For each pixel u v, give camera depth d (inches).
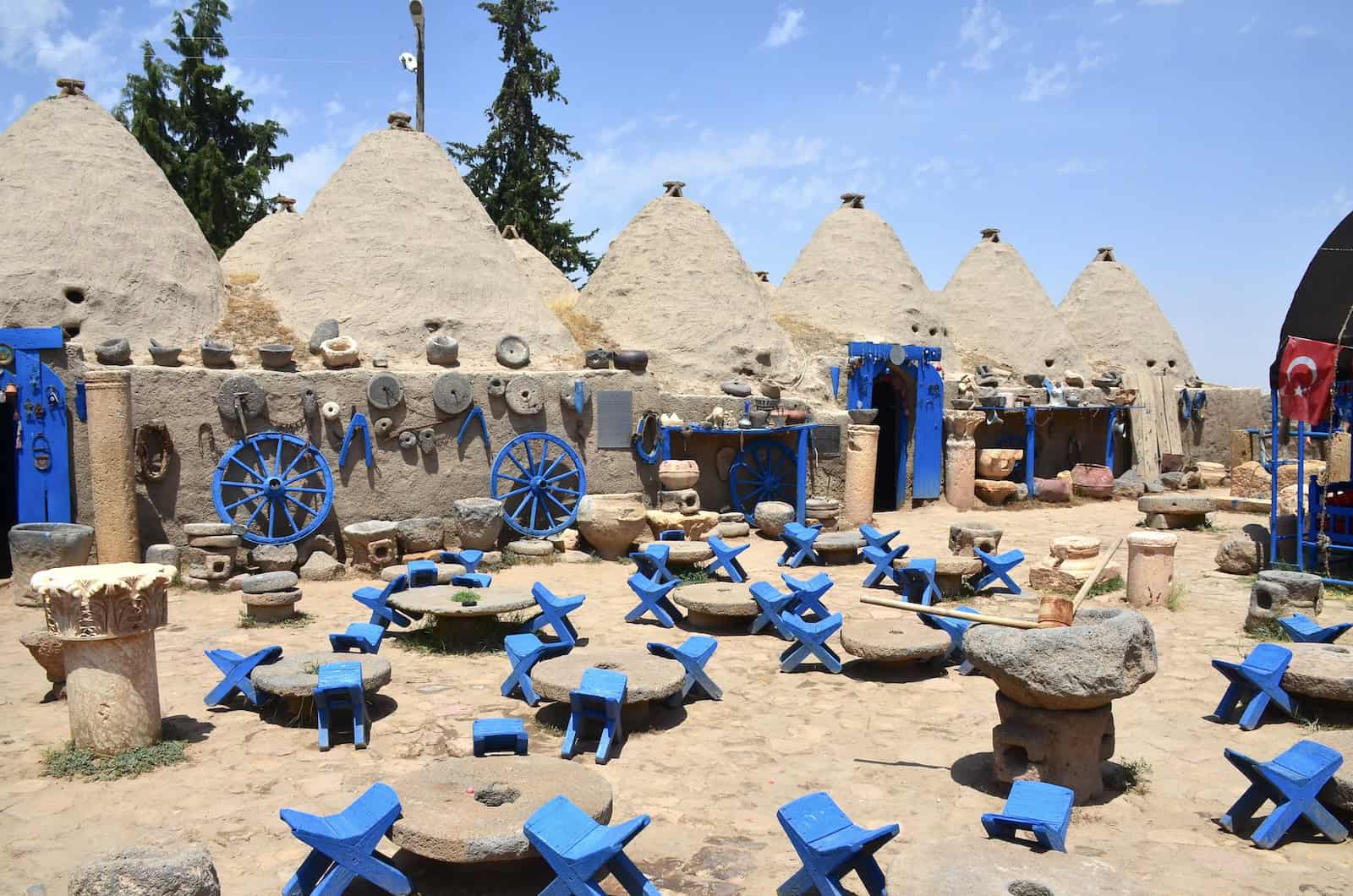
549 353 616.1
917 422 757.9
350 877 171.2
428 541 499.5
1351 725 265.7
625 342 706.2
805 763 246.2
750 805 220.7
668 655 299.7
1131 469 915.4
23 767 238.1
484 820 181.6
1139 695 298.7
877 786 231.3
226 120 1119.6
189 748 252.2
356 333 563.5
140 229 534.6
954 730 270.5
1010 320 994.7
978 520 711.1
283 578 395.2
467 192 650.2
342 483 508.1
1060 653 207.2
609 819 195.8
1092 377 1026.1
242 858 192.9
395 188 613.3
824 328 834.8
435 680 314.7
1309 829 207.9
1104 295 1104.8
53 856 193.2
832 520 624.7
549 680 267.7
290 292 580.4
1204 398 980.6
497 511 517.0
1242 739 260.5
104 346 471.5
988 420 809.5
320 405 503.5
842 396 737.6
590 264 1262.3
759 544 585.0
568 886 160.4
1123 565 522.3
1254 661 274.5
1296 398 449.4
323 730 253.3
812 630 324.2
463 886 182.9
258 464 489.4
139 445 461.4
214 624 387.2
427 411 530.9
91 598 232.5
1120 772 232.8
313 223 604.7
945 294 1040.8
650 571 442.6
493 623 374.3
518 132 1194.0
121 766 234.2
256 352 529.7
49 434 446.3
